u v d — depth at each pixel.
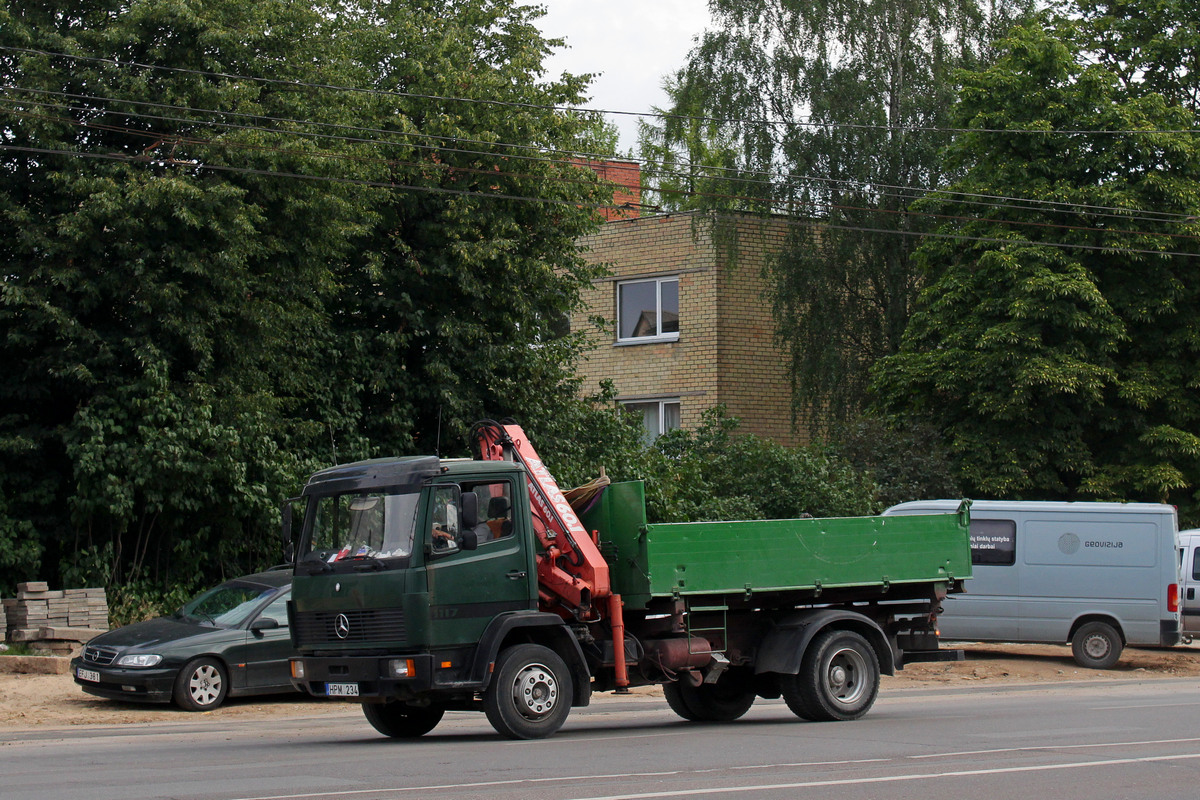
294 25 27.36
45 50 25.03
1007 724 16.19
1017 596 27.00
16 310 24.52
